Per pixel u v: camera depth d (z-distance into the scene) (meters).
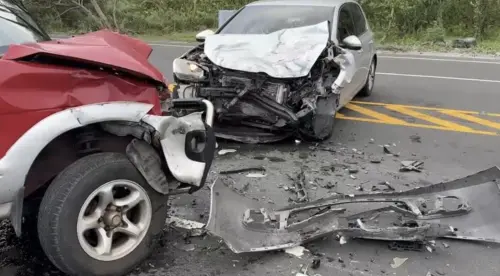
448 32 19.58
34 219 4.17
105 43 3.63
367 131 7.20
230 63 6.16
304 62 6.12
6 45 3.60
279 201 4.79
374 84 10.57
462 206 4.20
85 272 3.24
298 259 3.78
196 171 3.58
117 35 4.03
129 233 3.43
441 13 19.25
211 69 6.27
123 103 3.31
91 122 3.16
